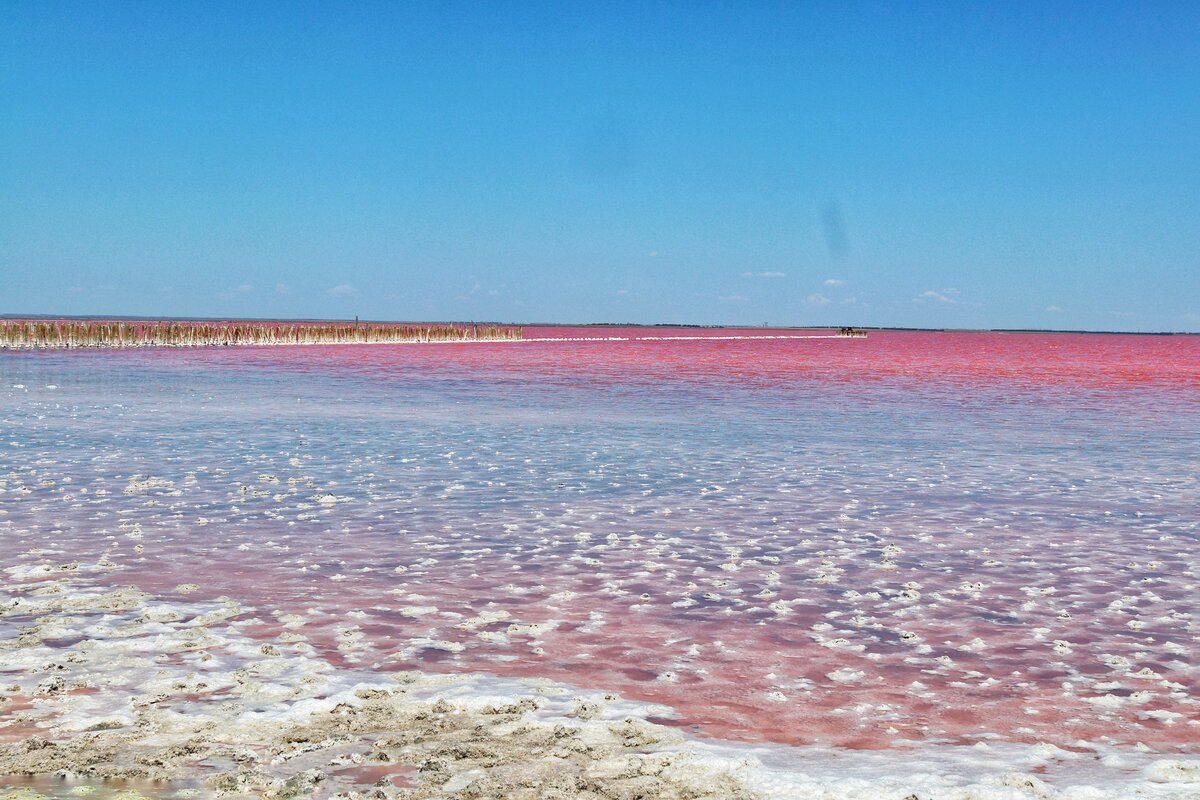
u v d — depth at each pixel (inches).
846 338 7357.3
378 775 179.2
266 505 460.1
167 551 364.5
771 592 319.3
